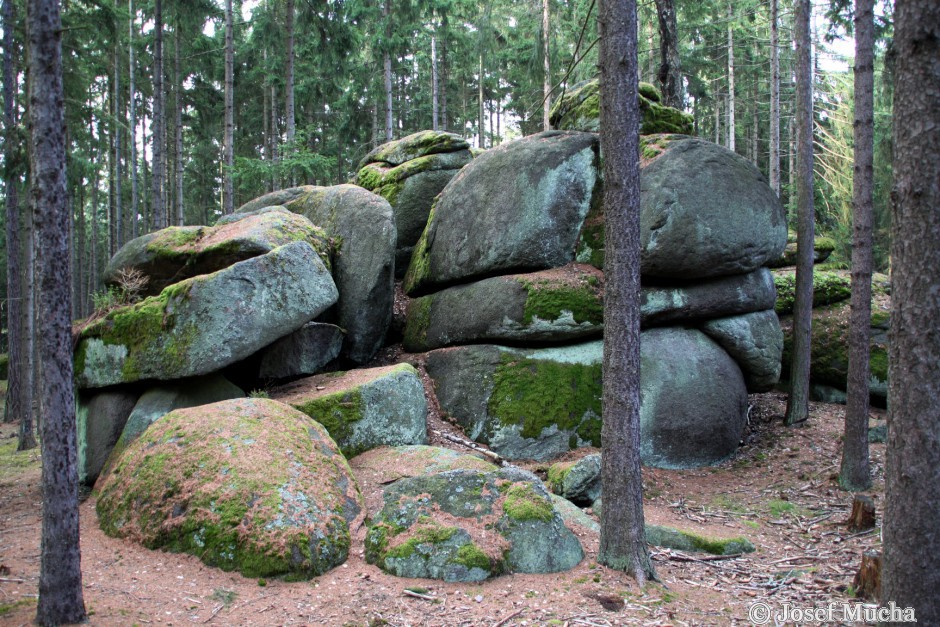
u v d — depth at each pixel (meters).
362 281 11.05
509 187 10.77
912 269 3.65
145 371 8.85
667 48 12.76
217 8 20.16
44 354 4.52
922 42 3.58
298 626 4.77
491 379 9.98
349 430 8.58
